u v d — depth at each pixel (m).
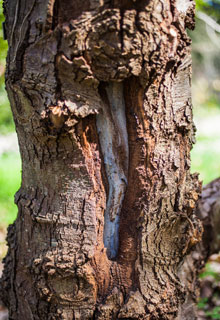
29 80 0.93
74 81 0.92
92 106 0.94
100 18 0.89
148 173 0.98
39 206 1.00
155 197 0.98
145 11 0.90
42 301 1.01
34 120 0.95
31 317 1.03
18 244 1.05
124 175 1.00
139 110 0.96
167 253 1.01
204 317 1.44
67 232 0.98
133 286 0.99
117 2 0.89
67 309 0.99
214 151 3.82
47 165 0.98
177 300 1.02
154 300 0.99
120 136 0.98
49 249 0.99
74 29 0.90
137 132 0.97
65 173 0.97
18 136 1.01
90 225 0.98
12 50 0.96
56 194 0.98
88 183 0.97
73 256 0.97
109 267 0.99
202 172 3.15
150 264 1.00
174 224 1.00
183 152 1.00
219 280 1.62
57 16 0.91
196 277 1.23
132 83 0.95
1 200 2.62
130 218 1.00
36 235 1.01
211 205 1.28
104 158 0.99
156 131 0.97
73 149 0.96
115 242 1.01
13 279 1.06
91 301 0.98
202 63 5.39
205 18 1.51
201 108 5.64
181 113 0.98
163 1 0.92
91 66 0.91
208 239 1.28
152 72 0.93
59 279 0.98
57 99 0.93
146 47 0.91
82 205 0.97
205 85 5.73
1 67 1.64
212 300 1.53
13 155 3.93
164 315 1.00
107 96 0.96
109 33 0.89
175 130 0.98
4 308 1.46
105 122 0.97
